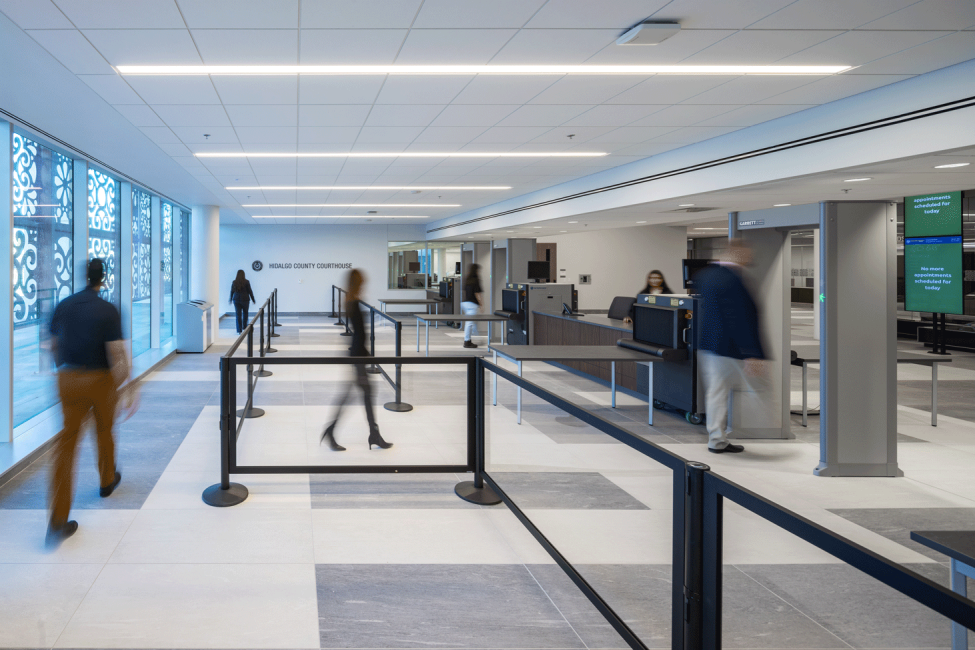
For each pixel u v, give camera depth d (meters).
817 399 8.41
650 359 6.81
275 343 14.32
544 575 3.34
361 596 3.07
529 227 15.45
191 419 6.81
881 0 3.90
